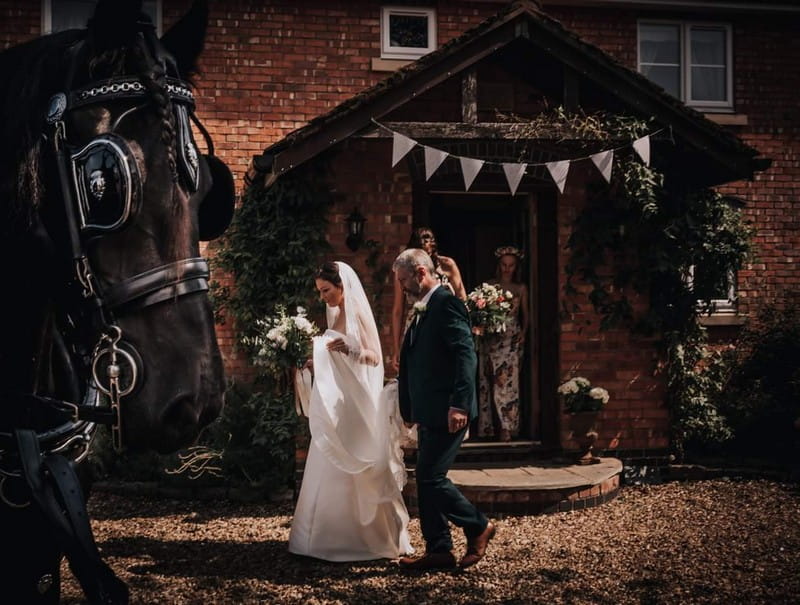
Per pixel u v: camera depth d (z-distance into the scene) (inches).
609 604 171.6
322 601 175.5
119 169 66.1
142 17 75.4
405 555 215.8
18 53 78.2
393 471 214.7
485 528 201.8
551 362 327.9
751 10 389.1
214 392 70.8
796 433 334.0
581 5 382.0
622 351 324.8
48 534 81.5
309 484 213.6
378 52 369.7
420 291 208.5
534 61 305.7
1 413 76.4
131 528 250.4
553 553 215.0
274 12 361.1
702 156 303.6
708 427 324.5
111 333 66.9
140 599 176.4
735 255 322.3
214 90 355.3
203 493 294.5
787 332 358.0
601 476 280.1
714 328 377.4
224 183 84.2
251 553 218.7
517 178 283.9
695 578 189.5
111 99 69.6
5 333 75.3
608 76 290.4
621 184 316.2
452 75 282.4
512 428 327.6
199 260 72.1
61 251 69.4
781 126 399.5
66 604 163.9
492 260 386.6
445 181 322.0
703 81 399.5
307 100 362.9
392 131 280.7
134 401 66.8
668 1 379.9
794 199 398.9
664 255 317.1
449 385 200.4
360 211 313.9
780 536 227.8
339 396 208.8
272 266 313.4
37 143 68.7
